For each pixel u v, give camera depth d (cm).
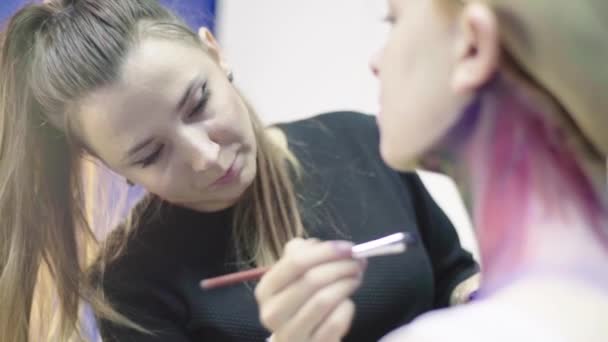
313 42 131
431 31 41
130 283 77
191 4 125
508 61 38
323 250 52
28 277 80
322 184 81
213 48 76
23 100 74
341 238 78
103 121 67
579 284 37
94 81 66
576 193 40
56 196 78
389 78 43
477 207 42
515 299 38
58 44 69
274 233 76
